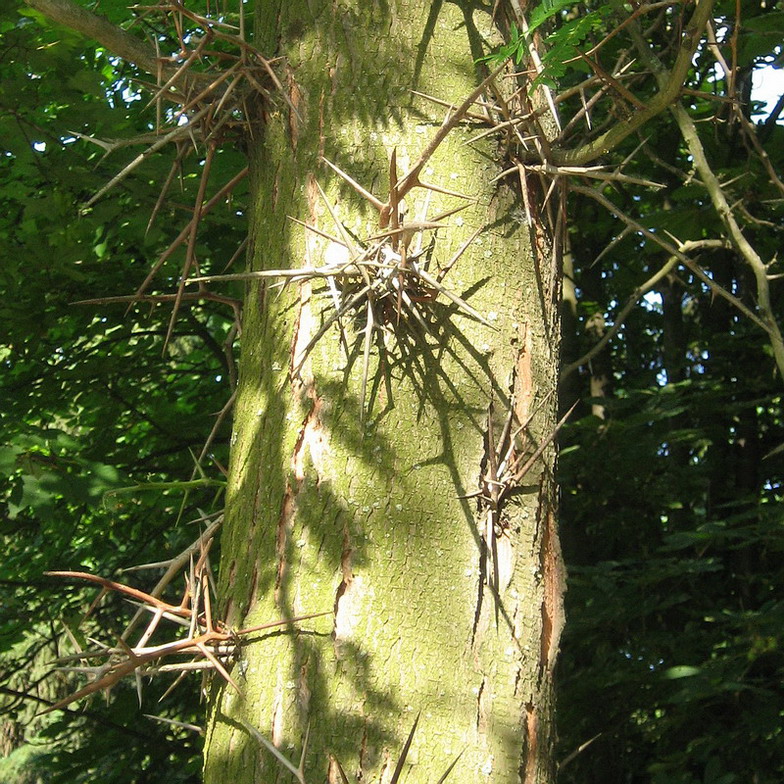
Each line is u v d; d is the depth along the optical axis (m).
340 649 1.17
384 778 1.13
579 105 3.72
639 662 3.67
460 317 1.26
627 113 1.40
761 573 4.12
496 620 1.19
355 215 1.28
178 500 4.00
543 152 1.34
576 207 4.62
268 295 1.33
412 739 1.13
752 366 4.50
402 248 1.21
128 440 4.41
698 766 3.84
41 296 3.58
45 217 3.17
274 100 1.37
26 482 2.51
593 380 5.24
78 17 1.37
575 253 5.24
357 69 1.33
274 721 1.17
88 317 3.93
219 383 4.36
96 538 4.38
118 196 3.13
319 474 1.22
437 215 1.28
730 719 3.72
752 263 1.70
